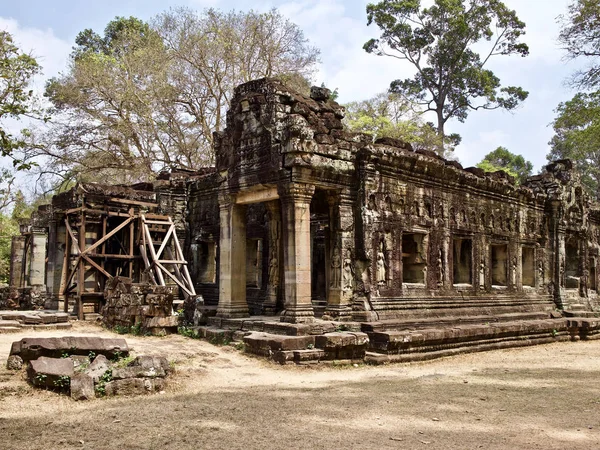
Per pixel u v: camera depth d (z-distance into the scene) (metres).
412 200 18.69
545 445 7.41
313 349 13.51
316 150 15.45
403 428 8.14
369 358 14.23
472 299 21.19
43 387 9.90
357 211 16.84
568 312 25.48
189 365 12.58
